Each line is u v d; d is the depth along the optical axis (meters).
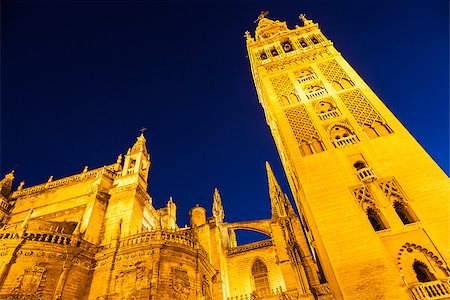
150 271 26.02
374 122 28.44
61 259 26.08
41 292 23.81
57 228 28.08
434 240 19.69
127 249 27.89
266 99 41.19
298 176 26.02
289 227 31.48
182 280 26.92
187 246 29.28
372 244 20.30
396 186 23.17
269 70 41.00
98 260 28.00
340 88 33.84
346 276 19.22
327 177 25.30
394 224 21.17
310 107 32.38
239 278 38.22
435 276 18.42
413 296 17.64
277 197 35.50
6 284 23.33
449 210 20.61
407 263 19.33
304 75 37.91
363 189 23.72
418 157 24.27
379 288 18.31
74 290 25.33
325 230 21.84
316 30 45.31
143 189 37.31
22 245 25.42
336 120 29.88
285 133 30.28
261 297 30.42
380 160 25.23
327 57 38.84
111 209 34.25
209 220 43.88
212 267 32.53
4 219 38.19
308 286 26.53
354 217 22.09
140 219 34.69
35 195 40.84
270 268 38.25
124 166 39.03
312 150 28.03
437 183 22.20
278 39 47.47
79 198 37.53
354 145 27.06
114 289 25.58
